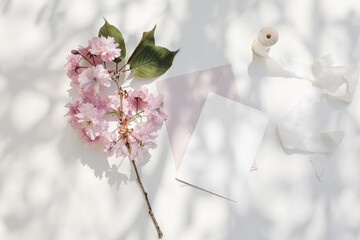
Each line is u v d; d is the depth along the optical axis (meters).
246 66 1.14
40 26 1.09
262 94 1.13
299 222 1.11
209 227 1.07
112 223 1.04
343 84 1.17
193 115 1.09
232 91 1.12
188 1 1.15
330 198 1.13
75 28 1.10
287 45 1.17
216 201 1.08
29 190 1.03
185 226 1.06
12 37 1.08
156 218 1.05
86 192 1.04
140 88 1.03
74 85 1.08
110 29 1.05
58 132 1.06
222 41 1.14
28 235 1.02
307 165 1.13
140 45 1.07
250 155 1.10
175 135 1.08
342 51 1.20
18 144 1.04
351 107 1.17
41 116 1.06
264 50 1.10
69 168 1.04
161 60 1.07
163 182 1.06
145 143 1.01
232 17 1.16
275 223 1.10
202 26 1.14
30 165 1.04
